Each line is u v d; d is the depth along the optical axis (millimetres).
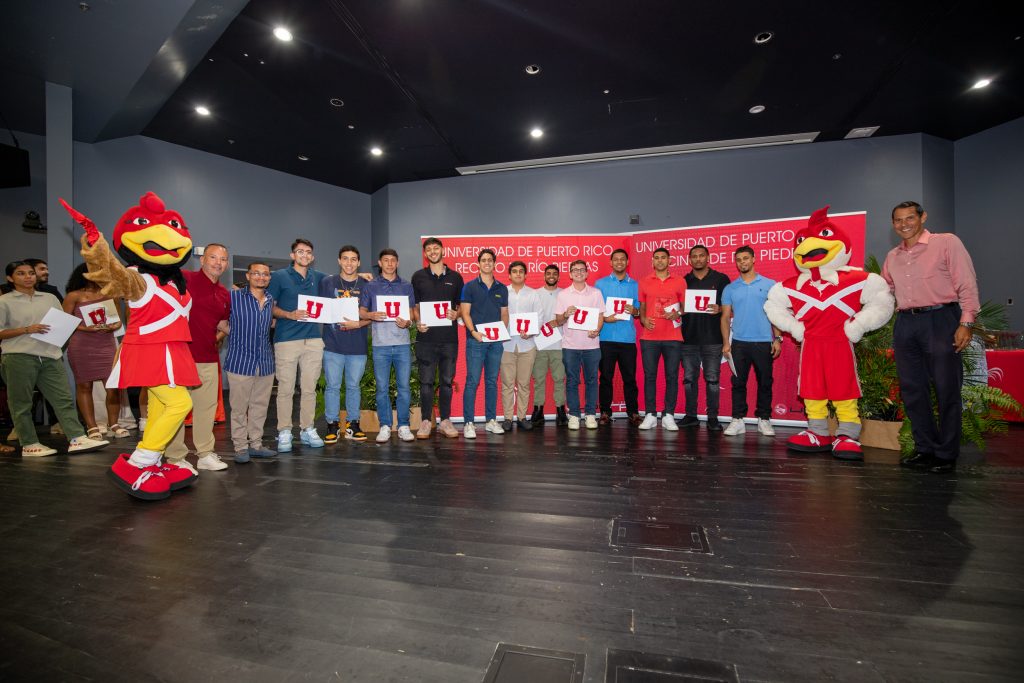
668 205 9445
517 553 2182
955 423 3521
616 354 5582
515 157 9516
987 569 2008
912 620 1644
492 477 3416
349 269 4633
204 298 3648
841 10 5301
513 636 1562
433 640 1543
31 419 4191
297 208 10445
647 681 1341
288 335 4316
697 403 5527
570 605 1747
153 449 3016
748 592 1835
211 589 1880
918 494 3008
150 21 5078
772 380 4941
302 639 1555
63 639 1566
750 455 4066
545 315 5500
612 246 6203
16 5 4758
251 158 9547
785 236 5574
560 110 7586
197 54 5887
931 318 3521
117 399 5090
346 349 4574
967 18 5445
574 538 2344
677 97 7199
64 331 4082
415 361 5535
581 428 5363
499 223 10227
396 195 10812
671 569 2023
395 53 6062
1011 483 3246
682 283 5344
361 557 2146
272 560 2127
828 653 1469
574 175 9883
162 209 2980
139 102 6934
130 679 1376
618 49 6004
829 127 8234
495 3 5152
